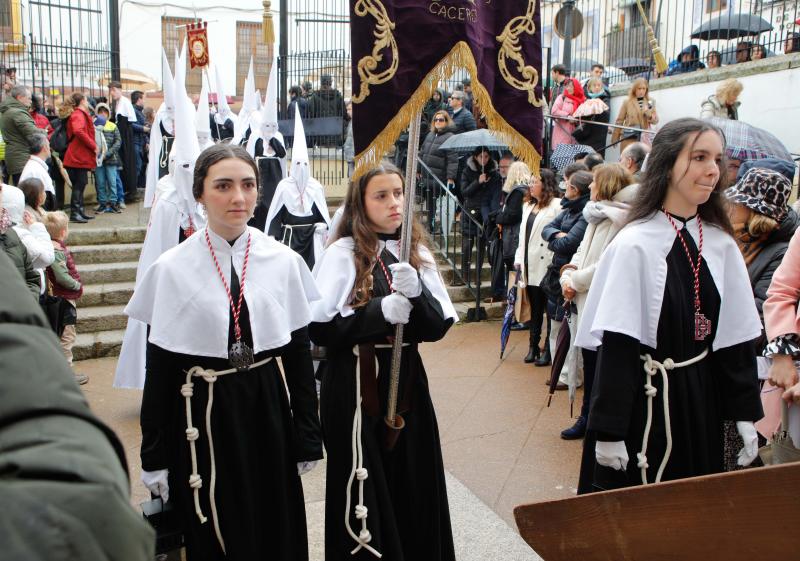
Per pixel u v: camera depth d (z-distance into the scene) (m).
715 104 8.42
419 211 10.44
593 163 6.54
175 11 15.96
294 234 6.55
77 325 7.42
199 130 6.48
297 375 2.68
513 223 7.68
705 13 11.62
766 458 3.48
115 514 0.73
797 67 8.52
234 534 2.47
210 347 2.46
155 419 2.49
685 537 1.74
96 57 12.98
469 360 6.98
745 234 3.59
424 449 2.77
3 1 13.16
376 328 2.64
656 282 2.56
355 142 2.46
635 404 2.59
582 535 1.90
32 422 0.77
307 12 13.28
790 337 3.00
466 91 11.43
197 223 5.37
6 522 0.67
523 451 4.81
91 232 8.88
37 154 8.43
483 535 3.63
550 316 6.11
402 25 2.45
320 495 4.10
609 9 13.45
